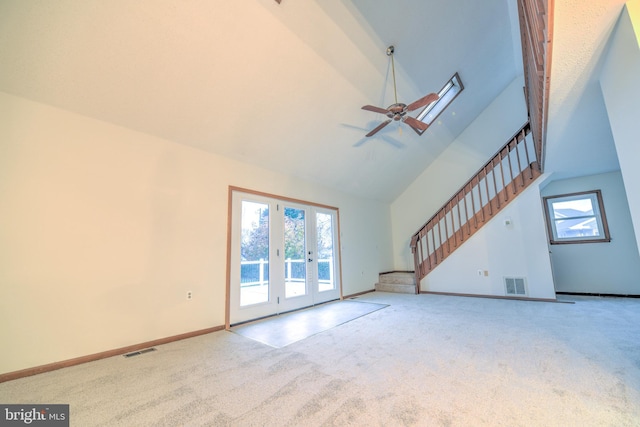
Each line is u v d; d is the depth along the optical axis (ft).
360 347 8.75
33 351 7.40
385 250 23.15
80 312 8.23
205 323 11.02
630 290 14.98
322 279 16.94
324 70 11.07
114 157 9.29
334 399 5.69
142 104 9.21
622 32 4.95
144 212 9.82
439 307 14.26
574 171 15.42
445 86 16.57
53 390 6.39
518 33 15.01
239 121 11.25
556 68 6.23
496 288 16.28
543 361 7.18
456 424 4.76
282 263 14.53
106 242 8.90
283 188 15.10
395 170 20.56
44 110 8.05
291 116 12.12
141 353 8.75
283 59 9.96
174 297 10.28
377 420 4.94
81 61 7.60
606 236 15.64
